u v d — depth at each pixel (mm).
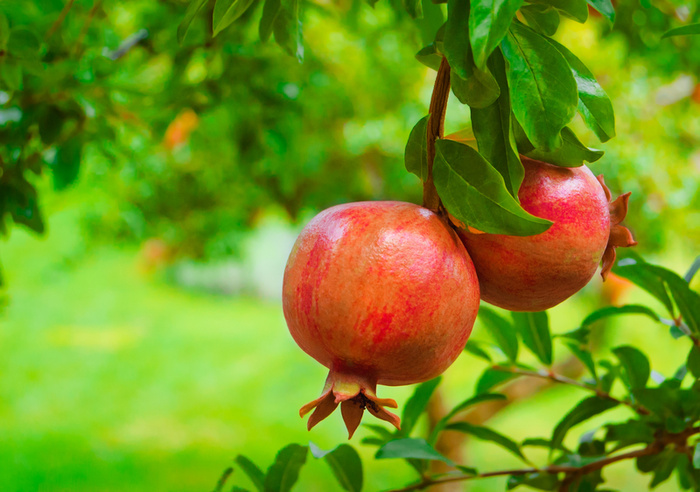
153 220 2480
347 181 2615
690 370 935
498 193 732
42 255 6242
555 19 774
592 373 991
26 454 4230
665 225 2725
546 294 780
